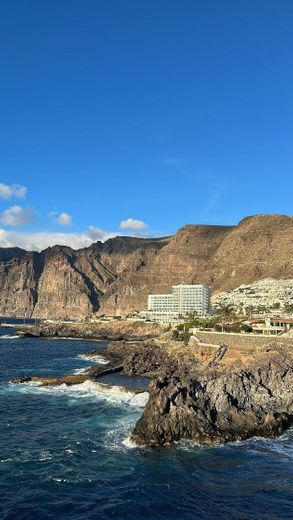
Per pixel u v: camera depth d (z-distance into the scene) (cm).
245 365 10219
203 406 7488
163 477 5784
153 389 7581
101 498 5262
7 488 5497
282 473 5916
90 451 6612
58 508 5041
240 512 4984
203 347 12838
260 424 7394
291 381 8681
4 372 13812
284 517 4884
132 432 7169
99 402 9506
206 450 6612
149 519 4841
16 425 7869
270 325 15638
